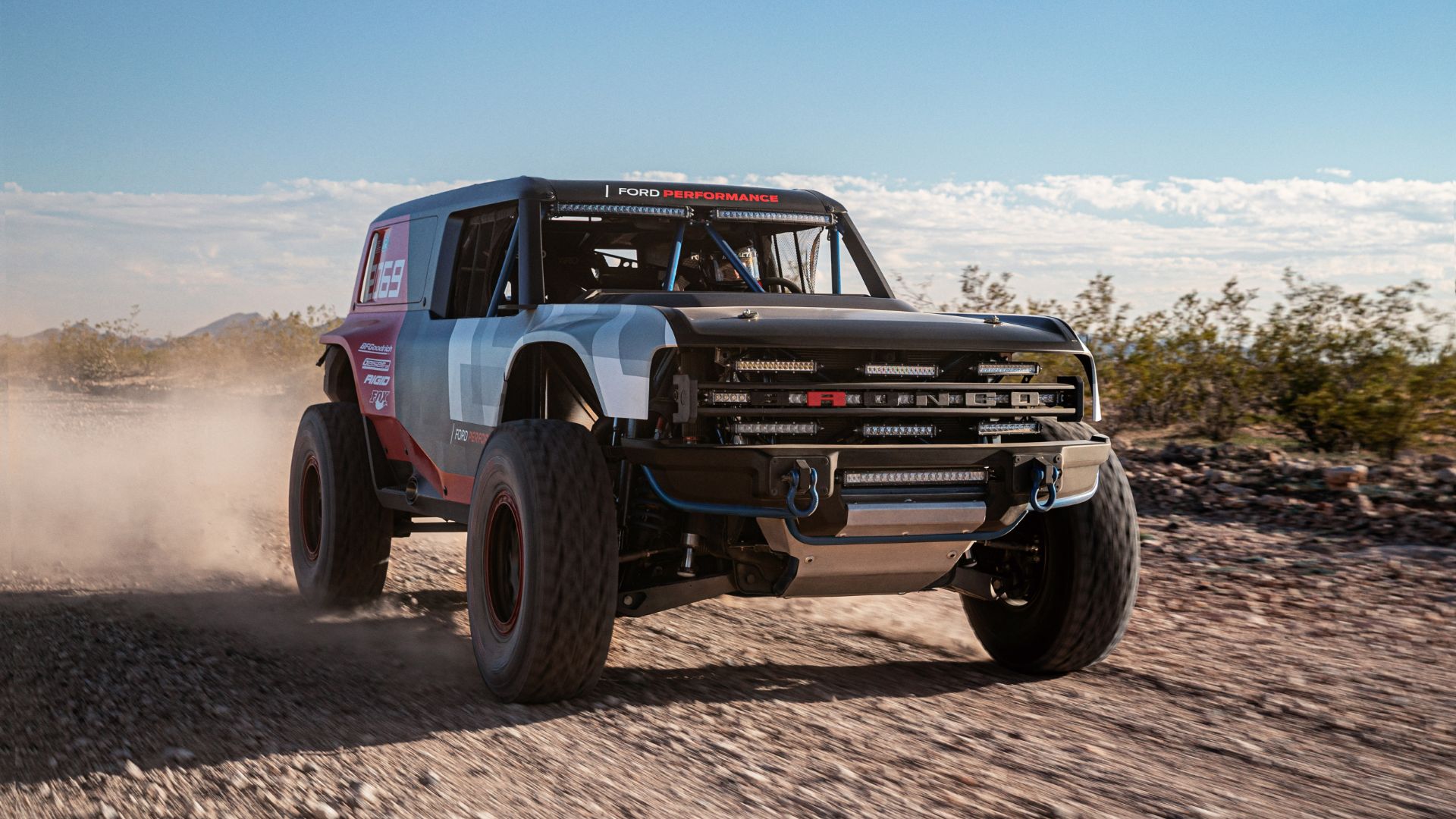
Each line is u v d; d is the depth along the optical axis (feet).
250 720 13.52
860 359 13.87
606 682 15.26
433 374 17.99
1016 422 14.58
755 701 14.29
